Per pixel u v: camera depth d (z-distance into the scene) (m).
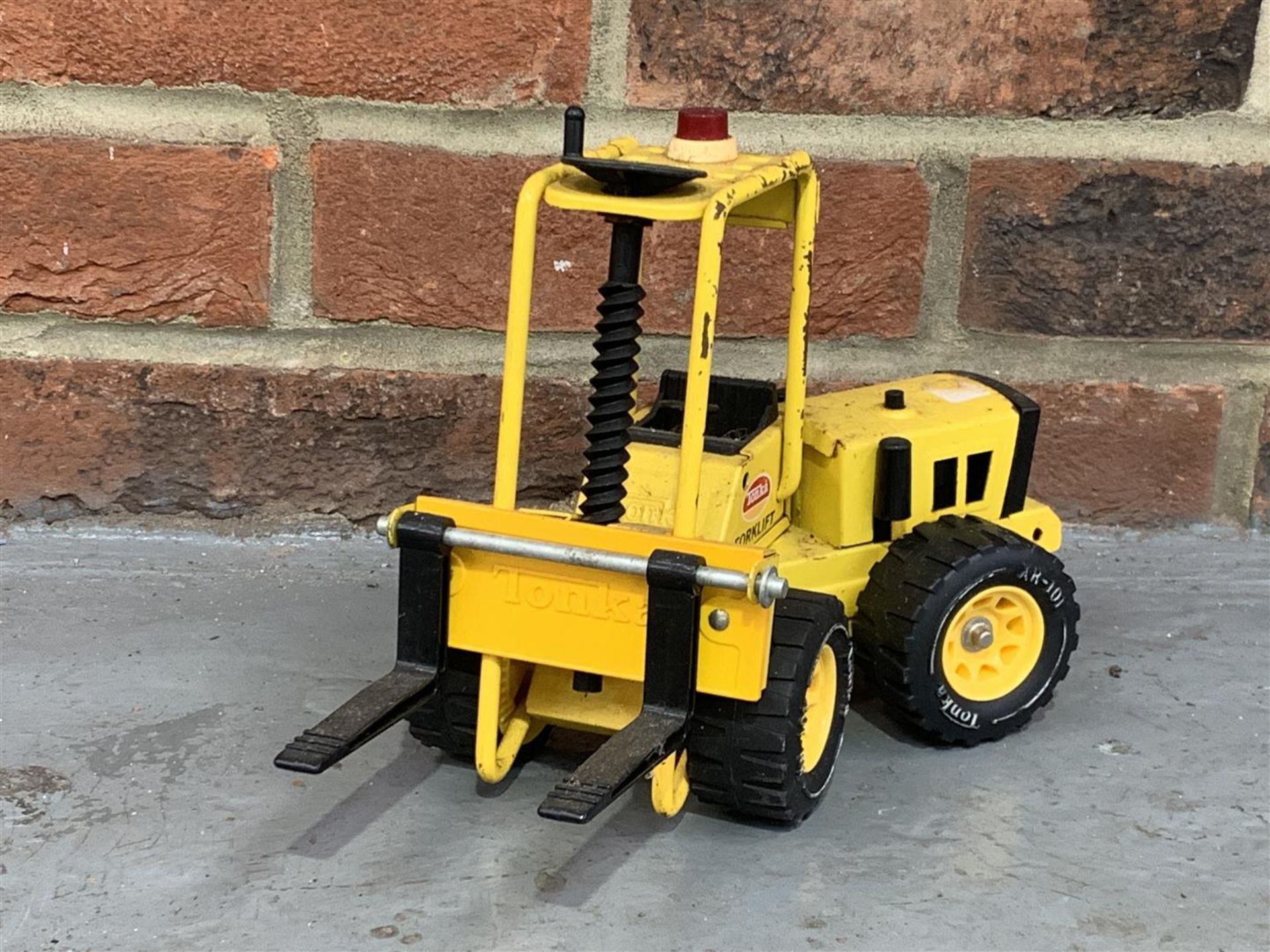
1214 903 1.06
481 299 1.54
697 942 1.00
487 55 1.47
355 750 1.06
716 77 1.50
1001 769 1.22
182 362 1.54
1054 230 1.55
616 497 1.10
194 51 1.45
